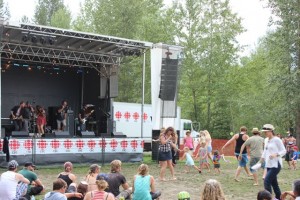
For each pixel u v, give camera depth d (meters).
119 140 18.97
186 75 37.34
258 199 5.65
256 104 36.78
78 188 7.61
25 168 9.07
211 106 40.12
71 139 17.81
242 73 38.31
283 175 15.94
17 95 23.45
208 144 16.14
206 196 5.13
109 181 8.05
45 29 17.89
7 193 8.05
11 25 16.69
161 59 19.91
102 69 22.95
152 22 36.66
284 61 32.53
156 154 19.61
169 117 19.95
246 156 13.52
